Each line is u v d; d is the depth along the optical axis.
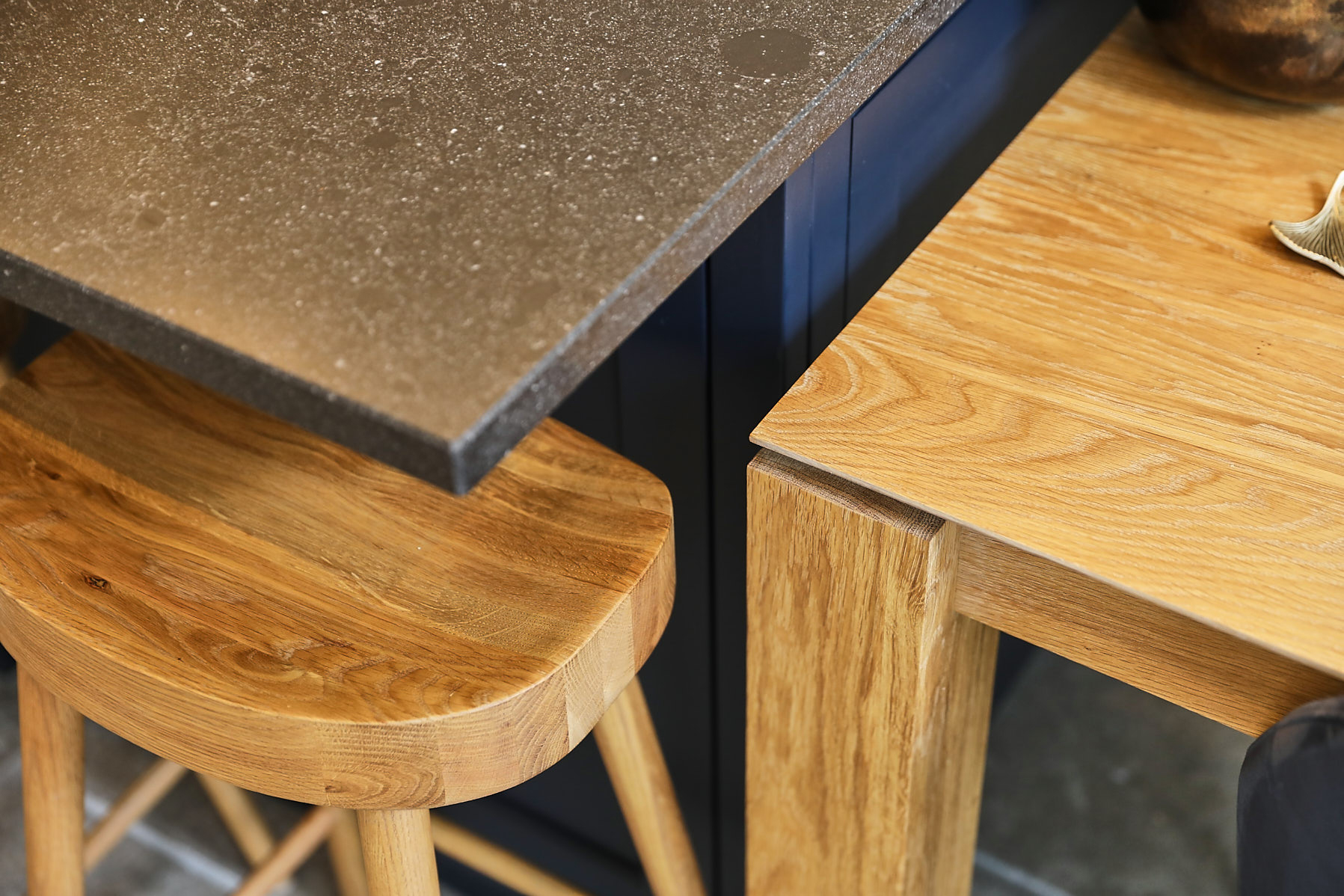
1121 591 0.69
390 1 0.75
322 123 0.65
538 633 0.67
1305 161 0.86
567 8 0.74
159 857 1.51
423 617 0.68
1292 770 0.58
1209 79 0.93
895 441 0.68
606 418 0.99
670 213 0.58
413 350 0.51
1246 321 0.74
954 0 0.78
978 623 0.84
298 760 0.64
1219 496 0.64
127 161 0.62
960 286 0.77
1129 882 1.43
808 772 0.88
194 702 0.63
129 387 0.80
